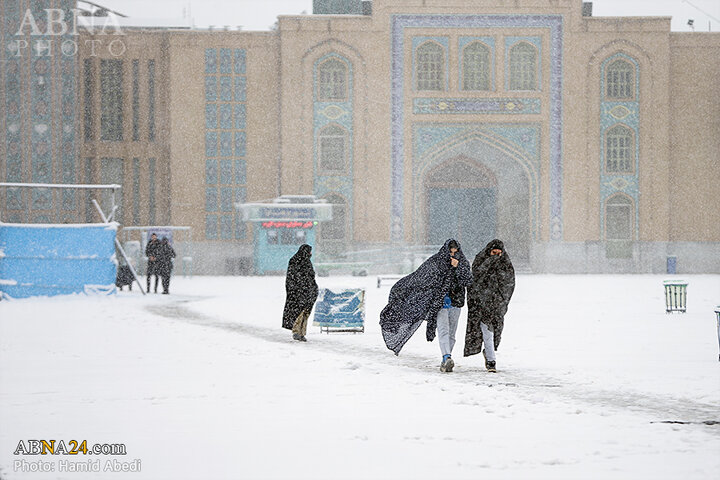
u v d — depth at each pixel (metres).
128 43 133.88
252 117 134.00
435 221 136.50
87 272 75.88
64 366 32.50
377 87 132.12
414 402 23.84
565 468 15.74
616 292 82.31
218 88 133.75
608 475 15.14
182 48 133.50
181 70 133.38
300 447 17.84
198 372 30.66
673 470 15.52
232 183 134.00
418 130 132.62
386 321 33.31
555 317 54.19
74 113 132.50
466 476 15.14
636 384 26.95
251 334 45.88
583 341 40.56
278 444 18.16
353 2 141.50
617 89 132.12
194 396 25.11
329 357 35.38
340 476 15.23
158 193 134.38
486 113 132.00
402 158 132.12
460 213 136.38
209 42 133.62
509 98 132.00
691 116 132.88
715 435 18.97
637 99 131.88
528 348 37.94
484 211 136.38
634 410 22.45
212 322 53.03
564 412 22.06
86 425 20.61
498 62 132.38
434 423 20.58
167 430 19.89
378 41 132.12
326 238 132.50
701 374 29.12
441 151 132.50
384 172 132.12
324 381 28.22
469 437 18.80
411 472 15.50
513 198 136.00
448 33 132.25
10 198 131.75
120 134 134.12
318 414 21.92
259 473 15.54
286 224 124.56
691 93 132.75
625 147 132.50
